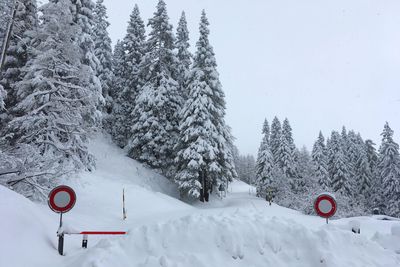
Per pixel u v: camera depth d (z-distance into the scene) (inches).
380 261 222.7
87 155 712.4
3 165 476.1
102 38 1423.5
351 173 1985.7
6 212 258.7
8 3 610.2
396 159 1728.6
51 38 661.3
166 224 242.5
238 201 1138.0
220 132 1074.7
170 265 203.0
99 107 1088.2
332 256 210.1
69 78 698.8
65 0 680.4
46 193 498.0
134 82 1316.4
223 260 215.0
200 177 1044.5
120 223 505.0
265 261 215.9
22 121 619.8
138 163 1143.0
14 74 813.2
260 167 1877.5
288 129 2460.6
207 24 1114.7
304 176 2080.5
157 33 1210.0
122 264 209.3
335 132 2165.4
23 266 215.8
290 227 235.8
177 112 1155.9
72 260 241.1
